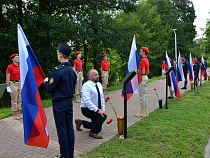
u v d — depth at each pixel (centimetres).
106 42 1811
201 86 1711
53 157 510
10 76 797
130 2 1917
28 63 430
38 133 423
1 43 1502
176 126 714
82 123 675
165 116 827
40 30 1504
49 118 829
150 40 3859
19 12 1628
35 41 1563
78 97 1130
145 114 845
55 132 677
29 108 421
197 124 761
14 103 809
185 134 657
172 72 1038
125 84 610
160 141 594
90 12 1739
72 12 1730
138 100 1176
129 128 695
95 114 619
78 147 560
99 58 2062
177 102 1095
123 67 2819
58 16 1781
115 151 523
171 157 521
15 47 1520
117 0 1833
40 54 1614
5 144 587
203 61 2059
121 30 1956
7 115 863
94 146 566
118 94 1384
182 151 553
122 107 1020
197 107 1000
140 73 814
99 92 631
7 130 700
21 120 805
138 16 3800
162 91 1502
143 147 551
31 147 565
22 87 420
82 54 2252
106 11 1956
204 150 587
